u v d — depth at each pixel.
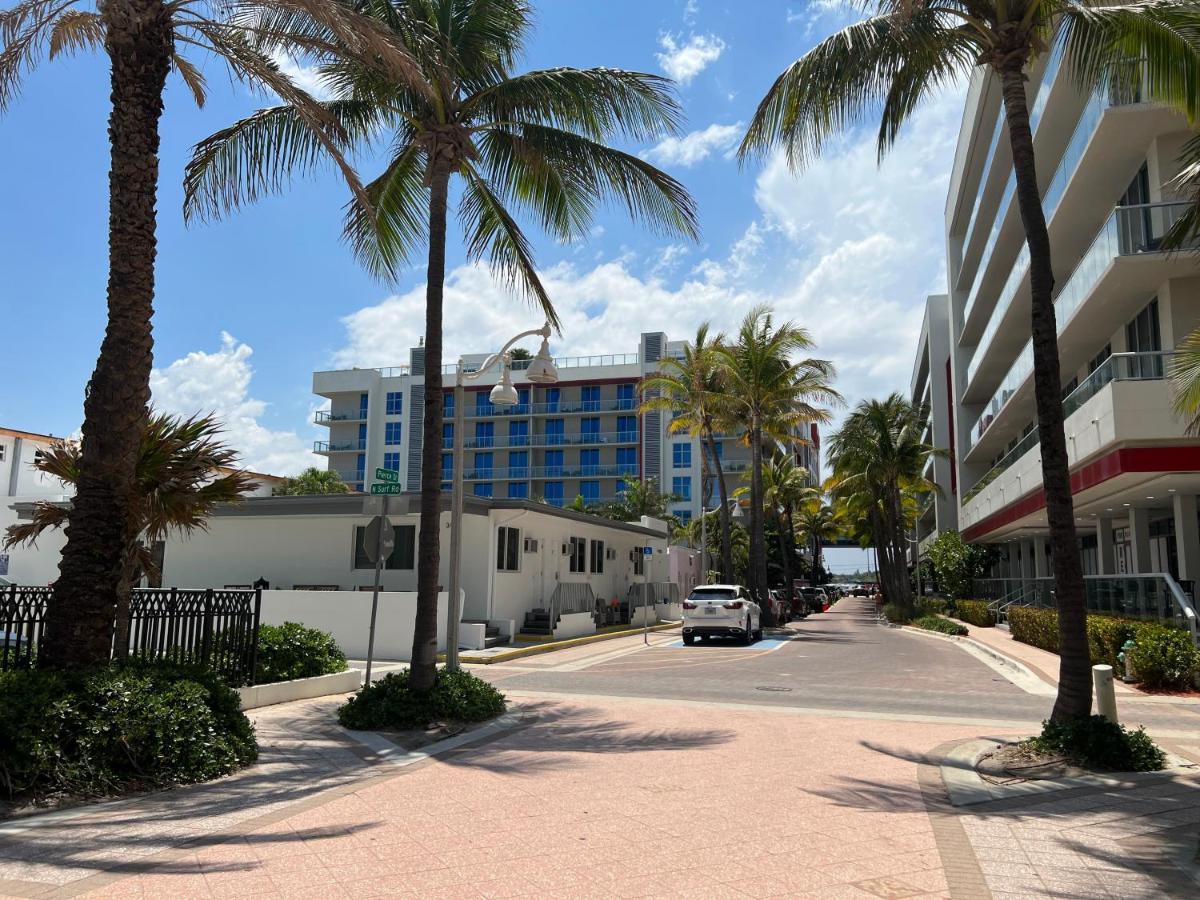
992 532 35.41
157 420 9.66
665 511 67.06
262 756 8.31
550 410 78.06
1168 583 15.94
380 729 9.82
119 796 6.62
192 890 4.54
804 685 15.11
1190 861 5.28
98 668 7.42
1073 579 8.71
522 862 5.14
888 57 9.64
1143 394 16.38
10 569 25.05
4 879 4.68
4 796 6.23
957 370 50.03
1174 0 9.32
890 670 17.80
